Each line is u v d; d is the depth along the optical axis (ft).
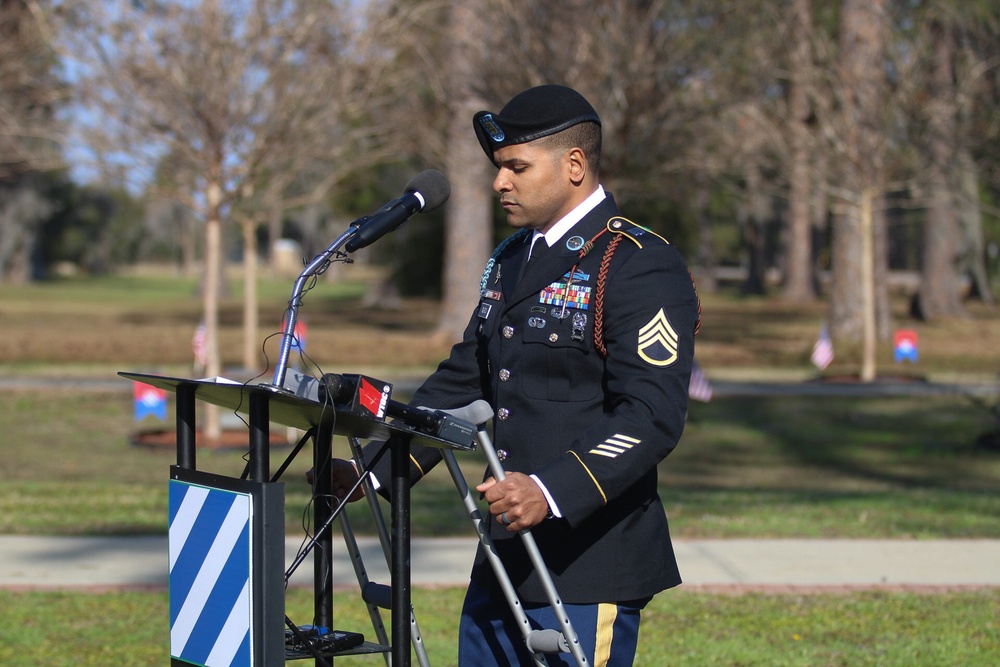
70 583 30.17
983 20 74.08
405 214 14.97
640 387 13.99
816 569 32.37
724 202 214.90
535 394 14.94
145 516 38.70
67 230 350.64
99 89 57.52
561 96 15.15
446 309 121.29
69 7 55.67
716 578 31.35
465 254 120.16
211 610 13.61
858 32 86.33
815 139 90.43
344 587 29.86
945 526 38.40
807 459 64.28
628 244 14.89
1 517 38.27
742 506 42.86
